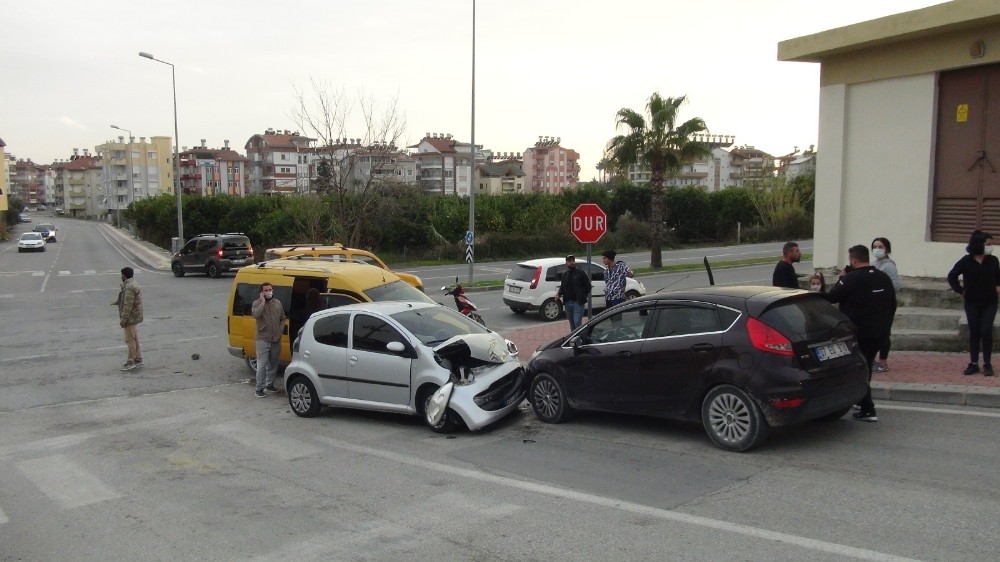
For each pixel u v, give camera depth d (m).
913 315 11.36
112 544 5.78
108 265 42.06
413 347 9.23
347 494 6.78
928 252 12.67
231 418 10.29
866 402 7.95
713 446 7.59
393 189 41.47
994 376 9.06
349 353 9.77
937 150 12.58
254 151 117.88
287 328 12.37
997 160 11.81
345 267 13.04
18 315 21.47
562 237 45.09
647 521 5.70
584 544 5.32
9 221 93.25
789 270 9.90
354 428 9.48
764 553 4.99
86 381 12.97
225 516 6.30
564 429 8.80
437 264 40.00
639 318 8.24
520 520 5.88
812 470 6.63
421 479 7.14
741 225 53.56
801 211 54.34
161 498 6.88
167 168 138.62
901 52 12.82
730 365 7.23
